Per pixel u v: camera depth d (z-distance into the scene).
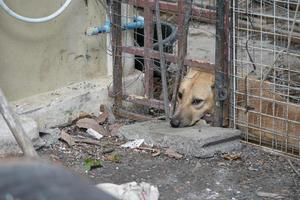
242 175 4.53
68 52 5.66
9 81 5.23
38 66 5.43
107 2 5.72
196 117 5.32
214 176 4.50
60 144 5.07
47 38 5.45
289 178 4.48
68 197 0.47
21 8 5.19
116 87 5.76
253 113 5.03
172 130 5.13
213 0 5.05
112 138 5.29
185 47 5.27
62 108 5.41
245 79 4.96
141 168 4.64
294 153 4.89
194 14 5.12
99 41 5.88
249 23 4.89
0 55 5.12
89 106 5.65
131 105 5.90
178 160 4.78
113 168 4.65
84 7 5.68
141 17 5.89
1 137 4.58
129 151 4.98
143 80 5.98
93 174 4.54
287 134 4.89
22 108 5.17
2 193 0.46
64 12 5.52
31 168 0.48
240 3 4.88
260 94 4.97
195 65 5.27
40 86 5.48
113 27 5.66
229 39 4.95
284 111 4.88
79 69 5.79
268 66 5.00
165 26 6.03
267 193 4.22
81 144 5.11
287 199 4.14
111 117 5.71
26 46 5.31
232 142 5.00
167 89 5.55
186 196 4.17
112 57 5.77
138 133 5.15
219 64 5.04
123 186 3.70
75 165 4.71
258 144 5.07
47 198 0.46
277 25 5.09
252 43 5.08
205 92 5.29
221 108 5.16
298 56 5.04
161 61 5.42
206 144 4.82
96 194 0.47
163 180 4.43
